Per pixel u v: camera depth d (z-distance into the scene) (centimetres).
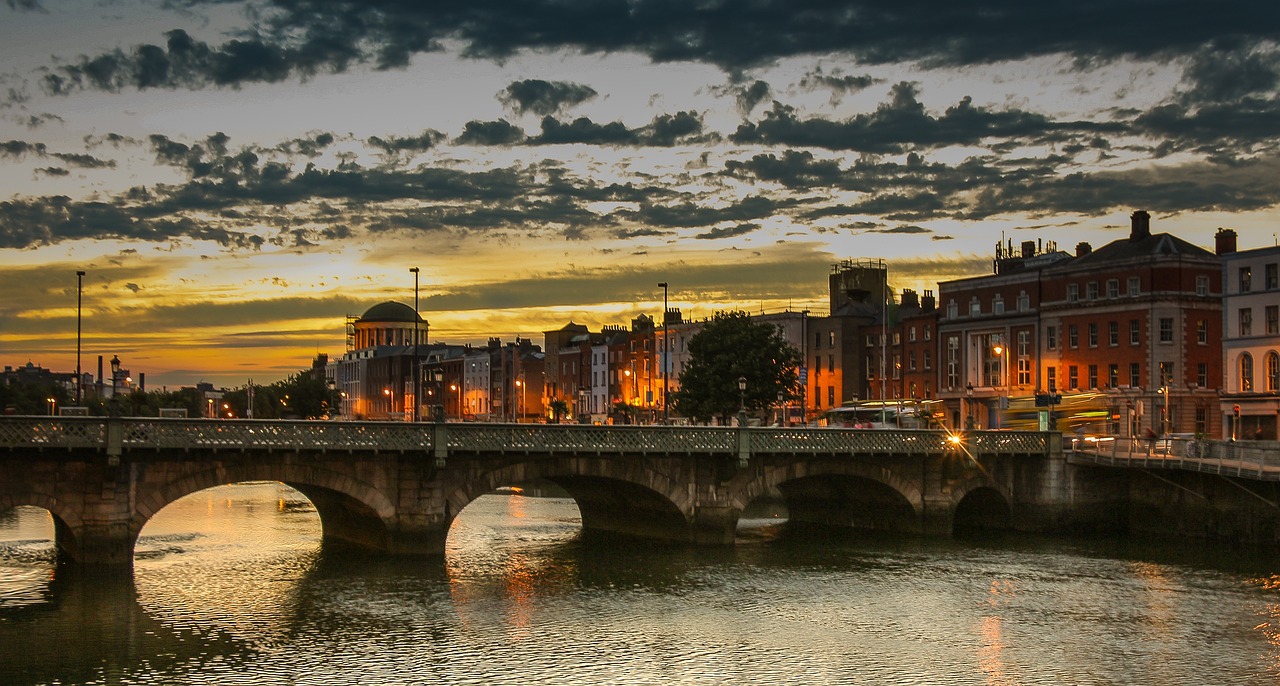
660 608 5356
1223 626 5016
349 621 5028
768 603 5472
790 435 7069
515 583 5909
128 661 4362
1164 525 7638
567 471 6669
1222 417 10188
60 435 5300
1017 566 6475
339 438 5894
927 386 13038
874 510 8106
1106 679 4241
